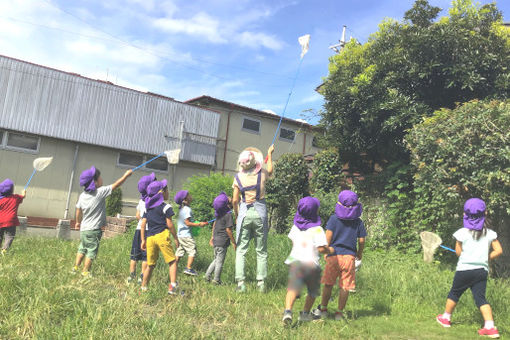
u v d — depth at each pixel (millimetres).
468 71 8570
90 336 2951
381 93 9594
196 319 4027
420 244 8539
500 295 5086
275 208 13445
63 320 3379
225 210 6133
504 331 4188
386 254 8836
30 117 15281
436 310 5055
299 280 4082
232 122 20703
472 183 6695
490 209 6762
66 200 15930
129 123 17344
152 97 18031
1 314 3373
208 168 19500
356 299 5453
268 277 6215
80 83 16375
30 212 15242
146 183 5688
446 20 9055
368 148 10742
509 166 6340
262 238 5855
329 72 10805
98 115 16656
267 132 21719
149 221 5023
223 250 6086
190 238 6508
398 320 4590
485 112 6609
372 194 10469
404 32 9617
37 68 15555
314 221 4281
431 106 9453
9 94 14984
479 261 4293
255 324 3934
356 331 4020
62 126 15867
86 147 16547
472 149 6746
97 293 4148
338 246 4535
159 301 4500
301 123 22531
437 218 8367
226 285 5957
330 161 12117
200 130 19203
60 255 6812
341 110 10250
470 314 4727
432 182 7418
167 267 6426
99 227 5617
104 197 5688
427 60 9016
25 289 3891
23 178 15234
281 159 13430
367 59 10062
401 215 9250
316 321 4156
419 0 9680
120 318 3436
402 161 9930
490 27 9055
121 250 7805
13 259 5809
